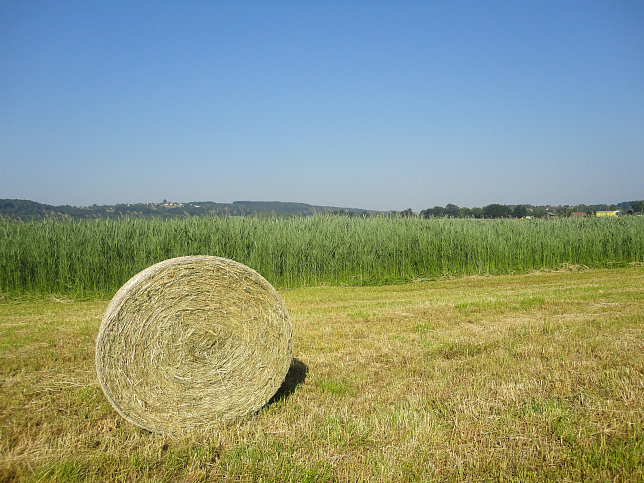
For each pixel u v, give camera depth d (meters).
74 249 13.20
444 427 4.26
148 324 4.43
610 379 5.30
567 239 19.44
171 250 14.20
